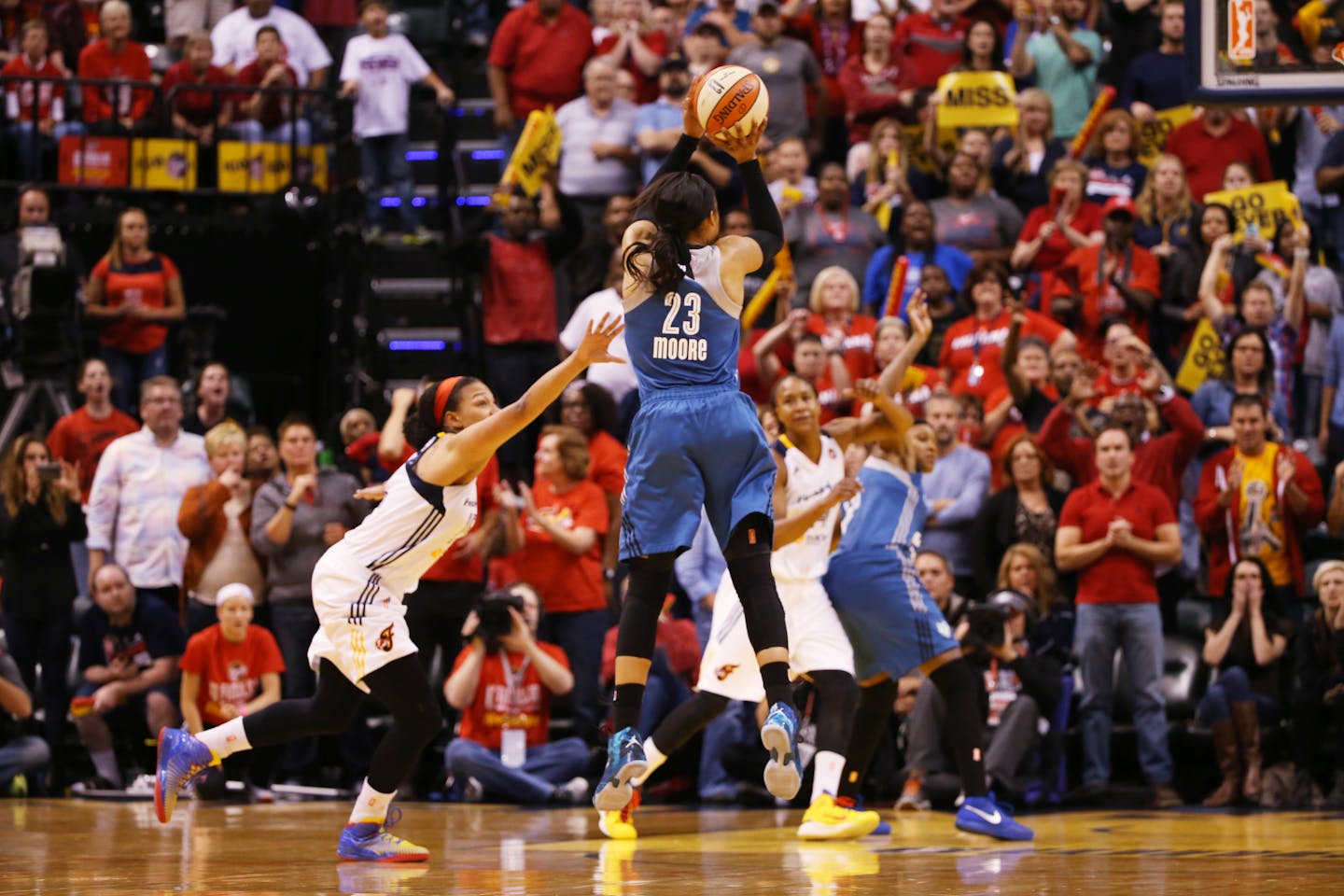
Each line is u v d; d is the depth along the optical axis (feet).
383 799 33.22
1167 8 84.33
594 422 62.85
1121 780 61.26
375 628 32.63
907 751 55.31
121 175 82.48
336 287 81.56
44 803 55.06
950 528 62.23
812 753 54.80
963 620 55.52
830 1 88.07
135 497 62.95
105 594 59.72
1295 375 72.18
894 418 41.88
